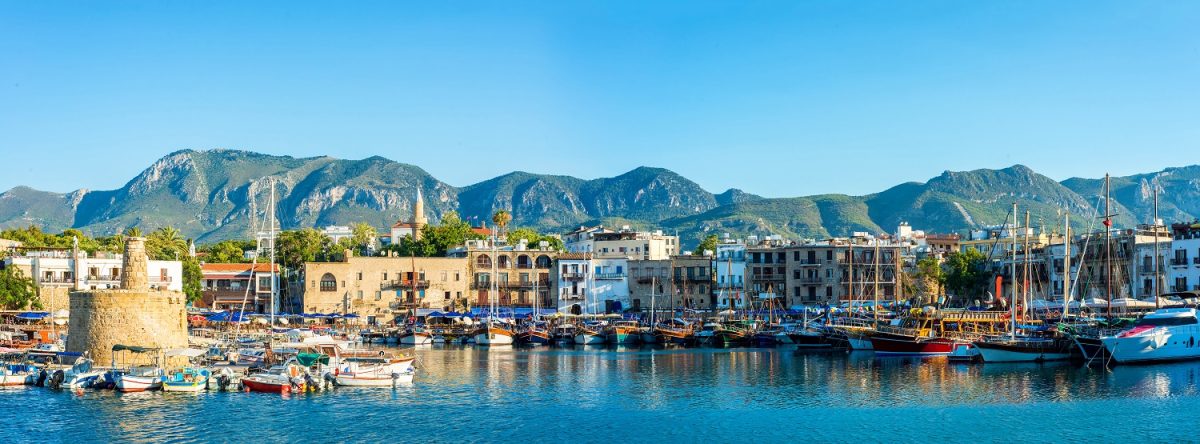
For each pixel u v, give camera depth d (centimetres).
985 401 9544
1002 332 14350
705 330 17625
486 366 13012
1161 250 17425
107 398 9662
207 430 8312
